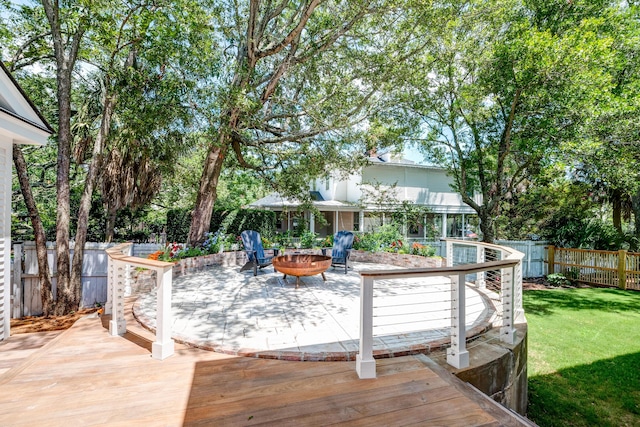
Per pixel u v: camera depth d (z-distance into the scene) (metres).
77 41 7.21
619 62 8.26
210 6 7.94
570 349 5.63
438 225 20.16
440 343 3.51
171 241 12.70
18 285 6.79
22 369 2.97
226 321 4.33
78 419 2.24
